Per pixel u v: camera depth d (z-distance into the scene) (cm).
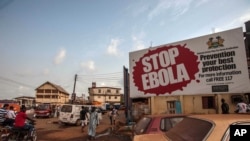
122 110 5481
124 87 2234
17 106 2592
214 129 303
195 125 352
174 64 1584
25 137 1030
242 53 1289
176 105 1598
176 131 391
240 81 1277
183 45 1553
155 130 619
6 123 1135
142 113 1856
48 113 2969
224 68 1346
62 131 1611
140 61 1802
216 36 1402
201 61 1451
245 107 1115
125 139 1226
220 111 1407
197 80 1455
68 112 2006
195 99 1549
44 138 1297
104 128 1866
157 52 1698
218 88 1359
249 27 1608
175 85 1564
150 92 1705
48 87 6744
